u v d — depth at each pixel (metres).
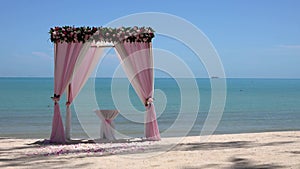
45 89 62.94
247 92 59.16
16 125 18.78
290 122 20.53
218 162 8.53
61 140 11.47
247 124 19.69
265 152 9.77
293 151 9.93
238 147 10.67
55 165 8.30
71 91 11.73
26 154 9.60
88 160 8.84
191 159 8.90
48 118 22.11
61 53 11.37
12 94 47.47
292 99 41.09
